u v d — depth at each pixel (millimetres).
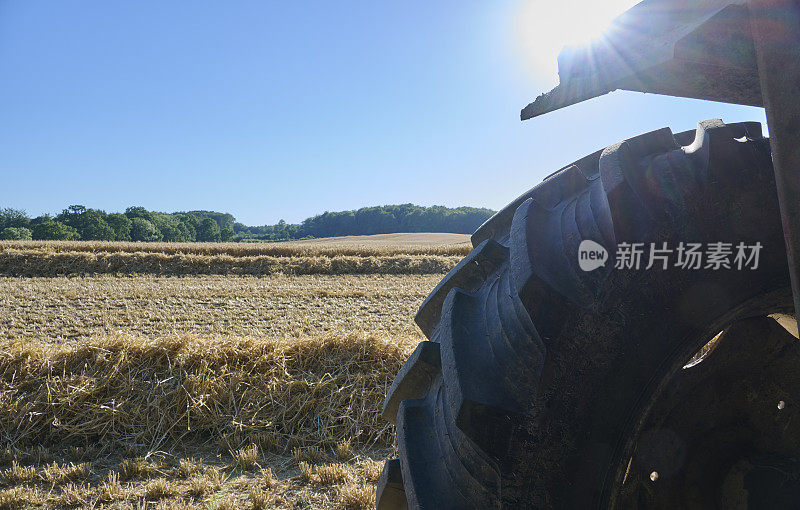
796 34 992
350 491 4043
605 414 1370
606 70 1271
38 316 10336
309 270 21406
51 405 5297
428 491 1535
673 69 1179
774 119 1043
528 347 1401
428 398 1801
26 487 4277
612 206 1380
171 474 4594
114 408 5348
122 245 27500
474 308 1669
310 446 5117
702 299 1407
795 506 1562
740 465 1594
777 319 1688
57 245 26312
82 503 4008
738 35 1115
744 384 1649
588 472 1371
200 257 21297
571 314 1361
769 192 1394
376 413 5500
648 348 1377
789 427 1648
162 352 6004
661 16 1161
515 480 1363
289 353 6273
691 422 1614
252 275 20719
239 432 5262
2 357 5723
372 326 9859
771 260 1416
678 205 1372
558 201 1746
